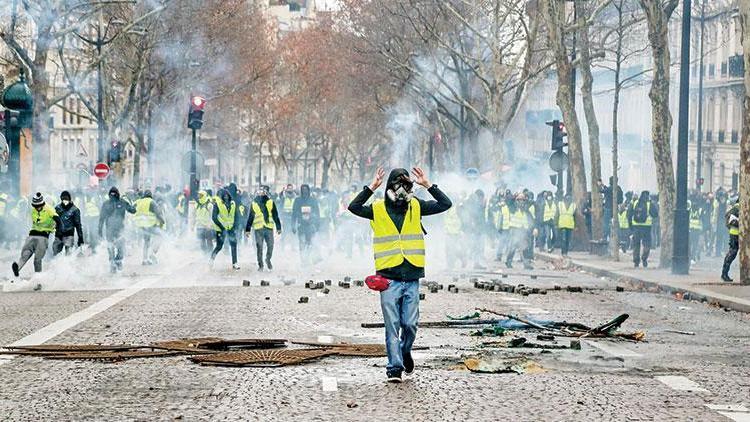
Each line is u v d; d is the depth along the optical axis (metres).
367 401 23.11
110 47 104.50
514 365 27.30
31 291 50.12
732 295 48.28
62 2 93.44
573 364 28.08
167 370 27.00
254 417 21.55
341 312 40.38
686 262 61.19
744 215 54.94
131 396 23.72
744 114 55.00
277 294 48.03
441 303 43.94
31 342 32.25
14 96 75.44
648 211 68.62
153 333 34.31
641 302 47.09
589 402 23.03
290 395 23.77
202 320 37.84
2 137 69.44
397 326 25.34
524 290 48.22
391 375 25.27
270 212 64.31
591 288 53.81
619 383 25.33
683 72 61.03
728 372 27.14
